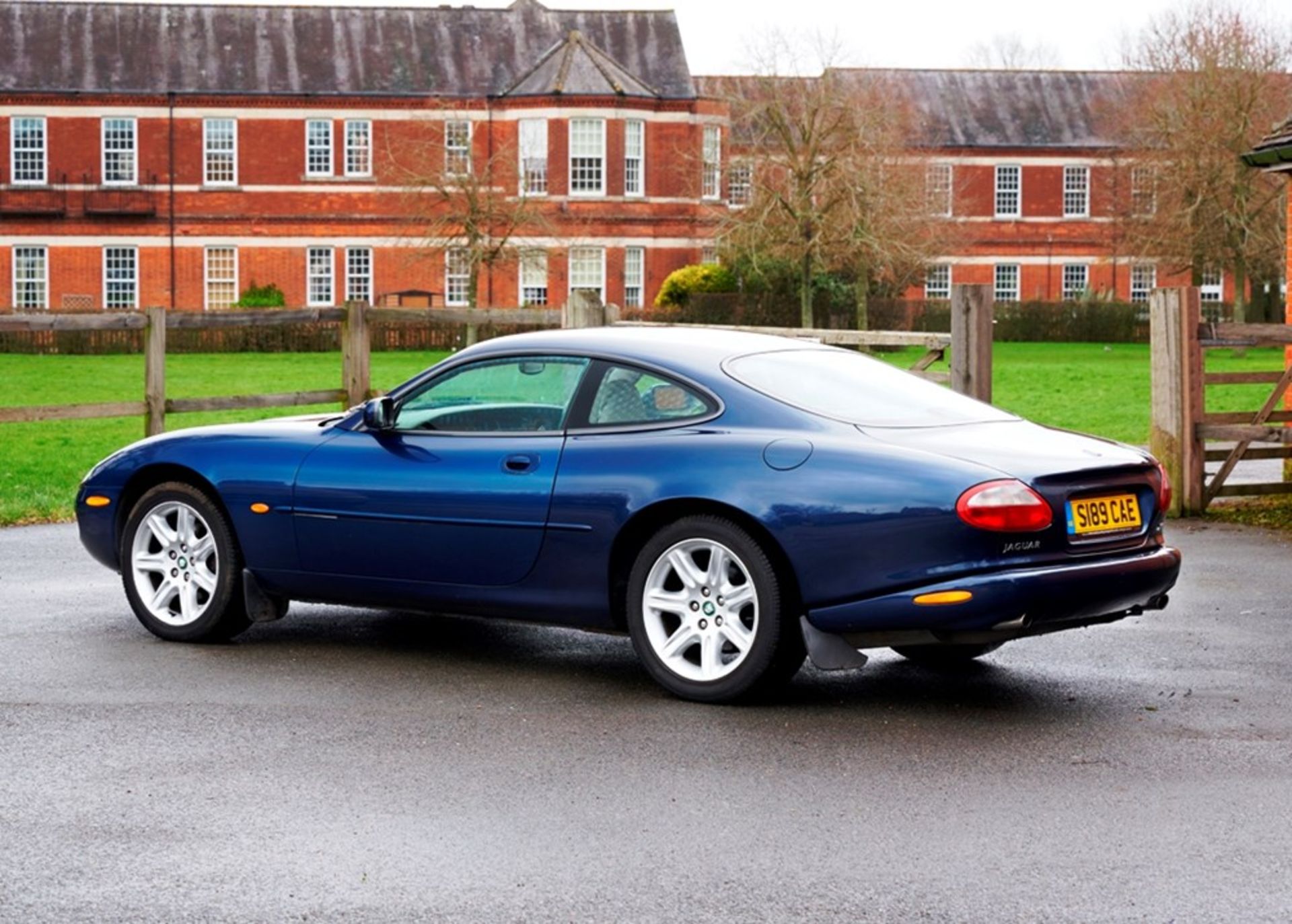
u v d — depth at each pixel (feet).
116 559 25.67
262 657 23.86
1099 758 18.34
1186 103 158.71
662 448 21.21
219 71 174.19
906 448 20.27
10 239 170.81
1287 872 14.52
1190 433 40.14
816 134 156.15
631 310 167.32
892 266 166.91
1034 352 163.73
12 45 172.96
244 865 14.65
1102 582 19.97
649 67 176.76
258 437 24.56
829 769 17.92
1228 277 207.41
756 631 20.42
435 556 22.72
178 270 173.78
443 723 19.92
